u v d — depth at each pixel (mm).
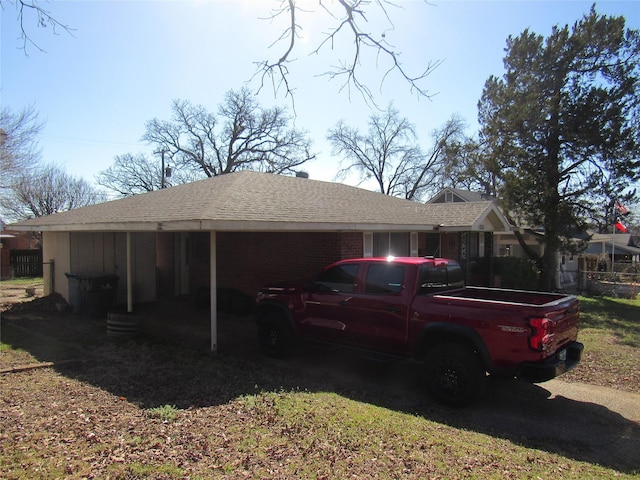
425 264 6172
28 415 4684
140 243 12859
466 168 23203
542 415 5270
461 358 5367
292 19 4480
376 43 4566
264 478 3387
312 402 5191
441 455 3912
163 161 36281
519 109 16703
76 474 3389
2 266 23125
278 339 7426
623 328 10812
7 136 21078
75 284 11414
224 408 4945
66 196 35281
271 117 41562
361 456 3818
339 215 9656
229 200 8586
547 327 4895
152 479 3342
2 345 8039
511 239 21969
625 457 4211
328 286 6906
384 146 45125
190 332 9383
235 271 12195
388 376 6660
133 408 4949
